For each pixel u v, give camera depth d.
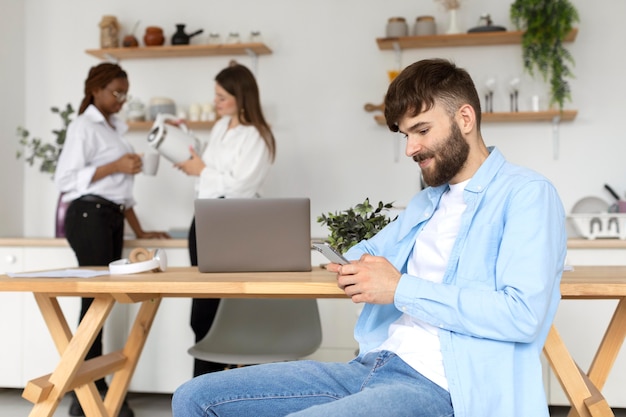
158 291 1.70
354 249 1.81
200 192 3.12
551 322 1.41
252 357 2.42
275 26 4.09
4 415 3.08
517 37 3.72
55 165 3.79
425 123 1.45
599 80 3.80
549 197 1.39
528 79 3.84
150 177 4.18
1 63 4.06
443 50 3.92
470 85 1.47
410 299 1.36
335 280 1.70
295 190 4.05
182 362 3.23
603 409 1.66
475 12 3.90
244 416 1.44
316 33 4.05
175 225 4.15
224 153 3.11
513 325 1.29
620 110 3.79
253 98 3.12
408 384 1.33
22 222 4.24
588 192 3.80
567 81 3.81
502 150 3.86
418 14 3.96
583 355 3.03
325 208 4.03
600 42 3.80
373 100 4.00
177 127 3.24
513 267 1.33
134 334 2.34
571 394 1.71
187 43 4.01
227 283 1.68
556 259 1.36
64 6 4.26
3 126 4.07
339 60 4.03
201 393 1.43
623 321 1.93
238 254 1.99
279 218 1.98
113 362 2.25
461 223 1.45
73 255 3.33
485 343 1.34
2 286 1.76
